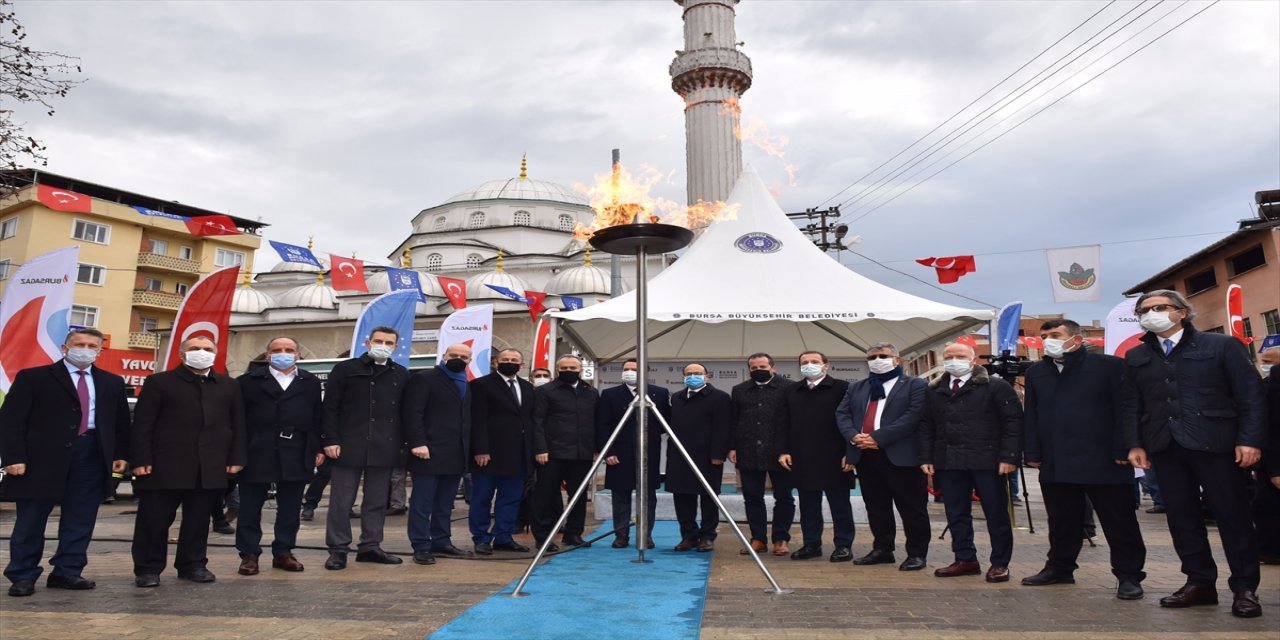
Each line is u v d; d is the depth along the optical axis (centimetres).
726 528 893
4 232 3662
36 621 421
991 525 551
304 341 3553
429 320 3422
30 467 500
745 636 384
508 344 3328
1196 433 439
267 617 430
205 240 4191
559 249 4291
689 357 1120
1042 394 526
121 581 548
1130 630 396
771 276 878
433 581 546
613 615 428
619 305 875
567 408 736
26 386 506
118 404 546
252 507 586
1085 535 755
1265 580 551
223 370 948
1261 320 2402
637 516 621
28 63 1142
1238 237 2447
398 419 639
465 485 1239
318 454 609
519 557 672
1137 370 472
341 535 610
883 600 473
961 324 944
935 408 588
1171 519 460
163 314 4053
